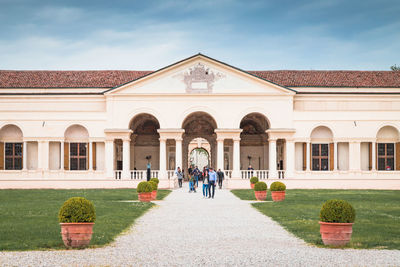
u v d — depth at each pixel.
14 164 43.06
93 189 39.94
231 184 41.50
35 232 15.02
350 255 11.77
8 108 42.25
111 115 41.94
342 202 13.10
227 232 15.62
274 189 27.41
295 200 27.62
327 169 43.22
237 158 41.84
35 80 44.59
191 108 41.94
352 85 43.59
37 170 41.91
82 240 12.85
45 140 42.09
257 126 48.91
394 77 45.62
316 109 42.62
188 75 42.03
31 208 22.56
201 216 20.03
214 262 11.10
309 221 17.88
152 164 49.16
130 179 41.72
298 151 43.38
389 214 20.34
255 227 16.77
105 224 17.03
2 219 18.27
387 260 11.23
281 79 45.06
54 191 36.91
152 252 12.25
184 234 15.21
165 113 41.94
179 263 11.01
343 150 43.38
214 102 42.00
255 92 41.81
